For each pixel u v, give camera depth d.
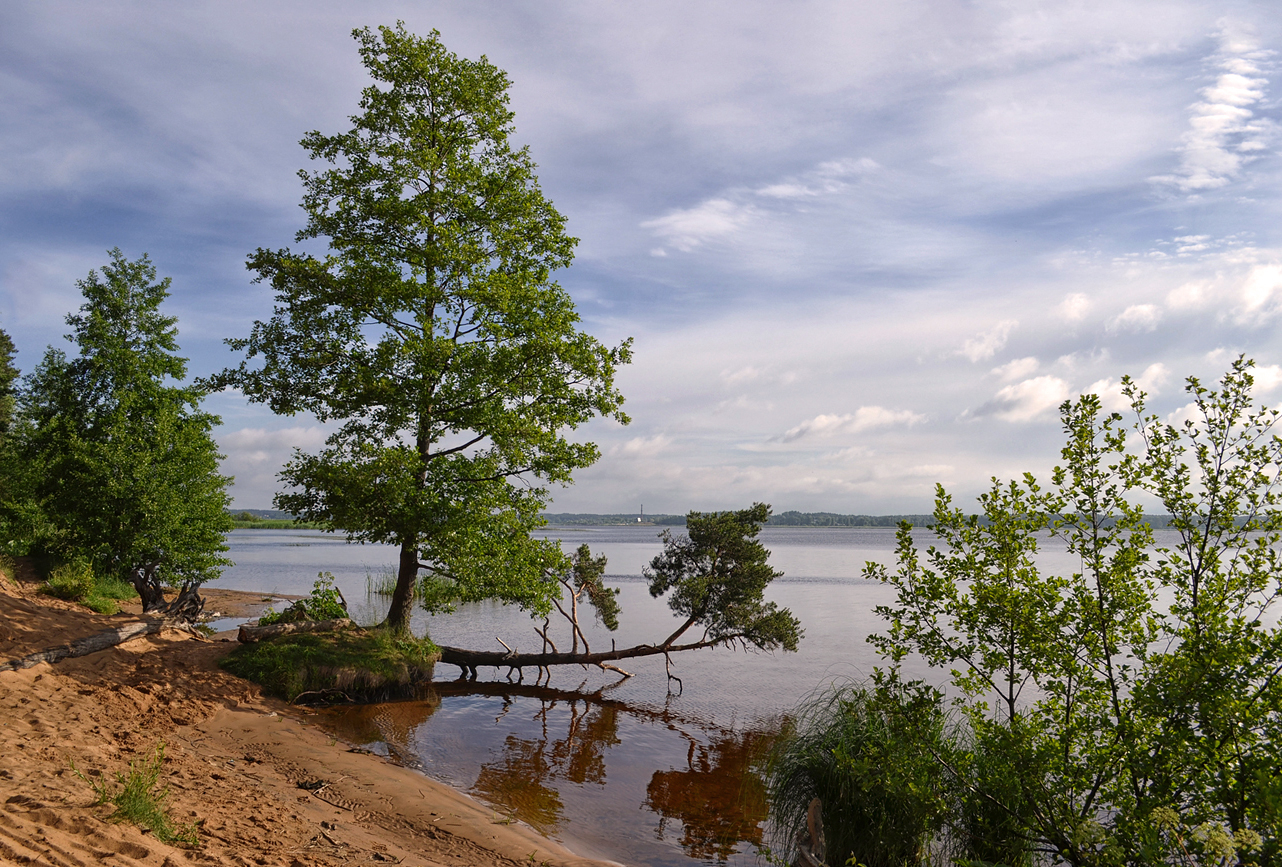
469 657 20.50
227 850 6.36
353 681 16.52
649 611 37.47
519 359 17.45
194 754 10.32
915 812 6.99
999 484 5.75
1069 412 5.58
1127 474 5.32
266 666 15.84
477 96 18.78
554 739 14.64
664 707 17.94
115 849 5.52
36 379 30.56
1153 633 5.21
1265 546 4.93
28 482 29.38
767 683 20.77
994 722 5.49
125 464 25.02
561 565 18.95
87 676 13.20
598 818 10.44
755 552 20.33
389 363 17.56
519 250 19.14
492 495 17.69
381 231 18.42
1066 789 5.04
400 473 16.56
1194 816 4.48
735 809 11.01
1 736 8.60
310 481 17.28
